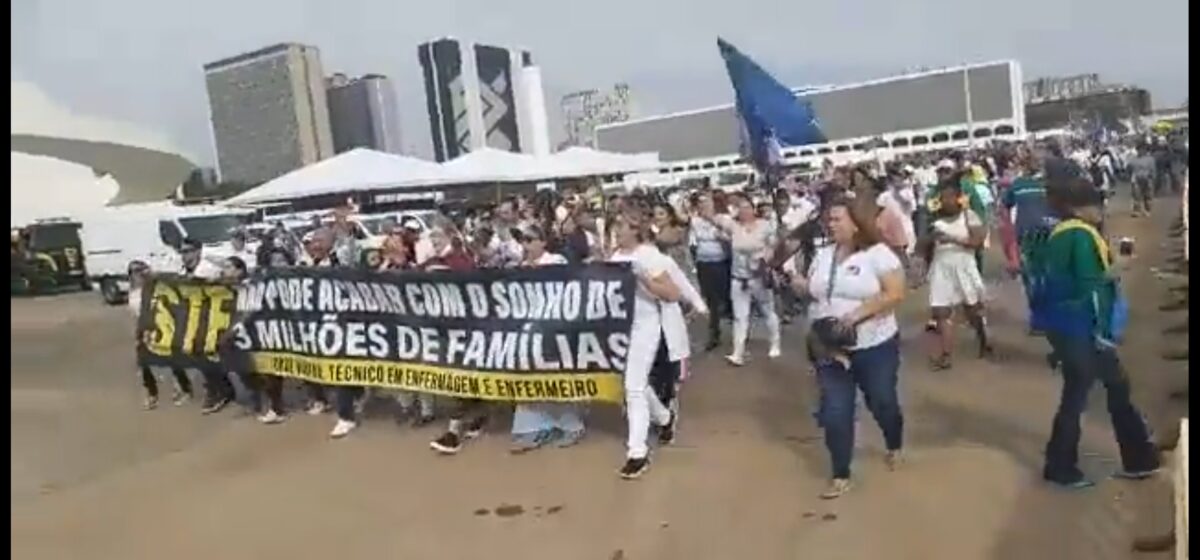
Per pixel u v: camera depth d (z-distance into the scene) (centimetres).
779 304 1137
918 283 1388
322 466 729
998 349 926
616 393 689
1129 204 2605
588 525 570
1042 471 591
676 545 532
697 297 681
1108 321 547
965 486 578
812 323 583
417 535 577
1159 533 490
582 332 694
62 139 3369
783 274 949
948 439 669
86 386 1137
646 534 550
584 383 699
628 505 597
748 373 928
